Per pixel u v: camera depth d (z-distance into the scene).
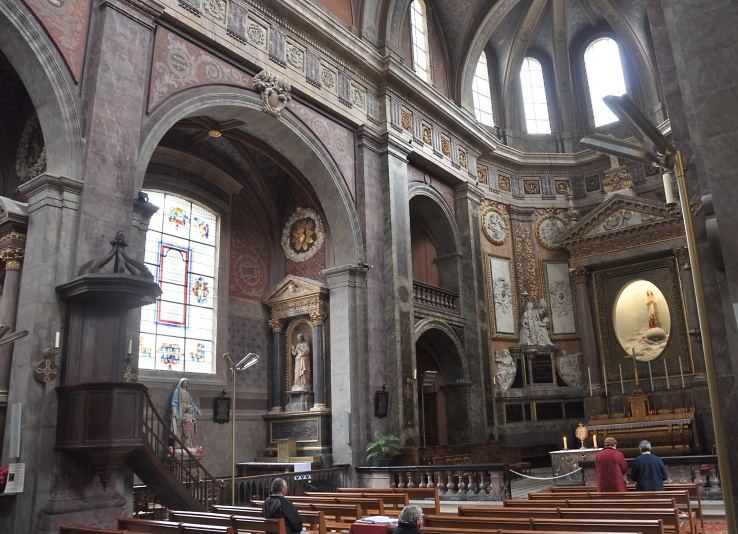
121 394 8.16
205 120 13.18
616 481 7.55
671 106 7.21
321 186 14.33
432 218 18.25
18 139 11.14
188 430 13.17
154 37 10.74
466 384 16.97
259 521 5.81
